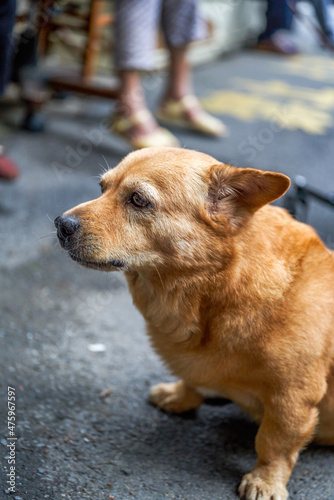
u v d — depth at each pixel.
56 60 2.64
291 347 1.05
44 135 2.16
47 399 1.19
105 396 1.22
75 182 1.85
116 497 1.05
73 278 1.50
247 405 1.12
